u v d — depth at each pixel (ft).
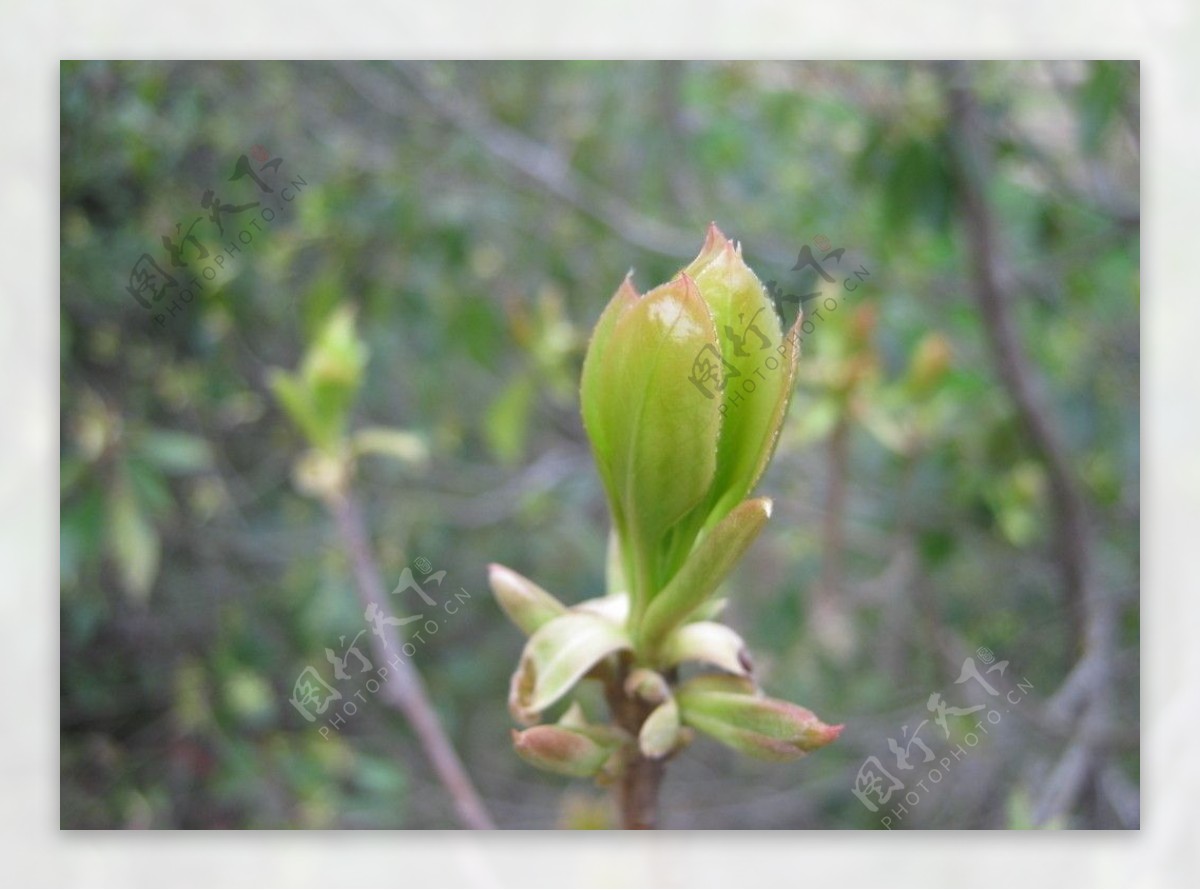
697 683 0.53
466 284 1.57
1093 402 1.52
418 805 1.49
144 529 1.22
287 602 1.54
